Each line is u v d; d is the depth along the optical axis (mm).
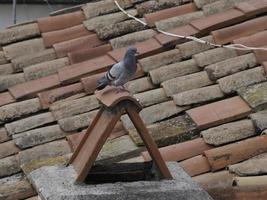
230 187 8469
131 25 13055
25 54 12945
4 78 12273
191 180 6895
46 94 11609
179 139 9922
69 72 12000
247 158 9266
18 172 10188
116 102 6527
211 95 10633
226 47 11547
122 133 10344
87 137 7066
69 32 13242
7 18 18844
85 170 6602
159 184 6637
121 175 7152
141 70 11719
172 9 13305
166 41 12141
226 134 9641
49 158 10133
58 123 10898
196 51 11844
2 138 10969
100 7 13703
